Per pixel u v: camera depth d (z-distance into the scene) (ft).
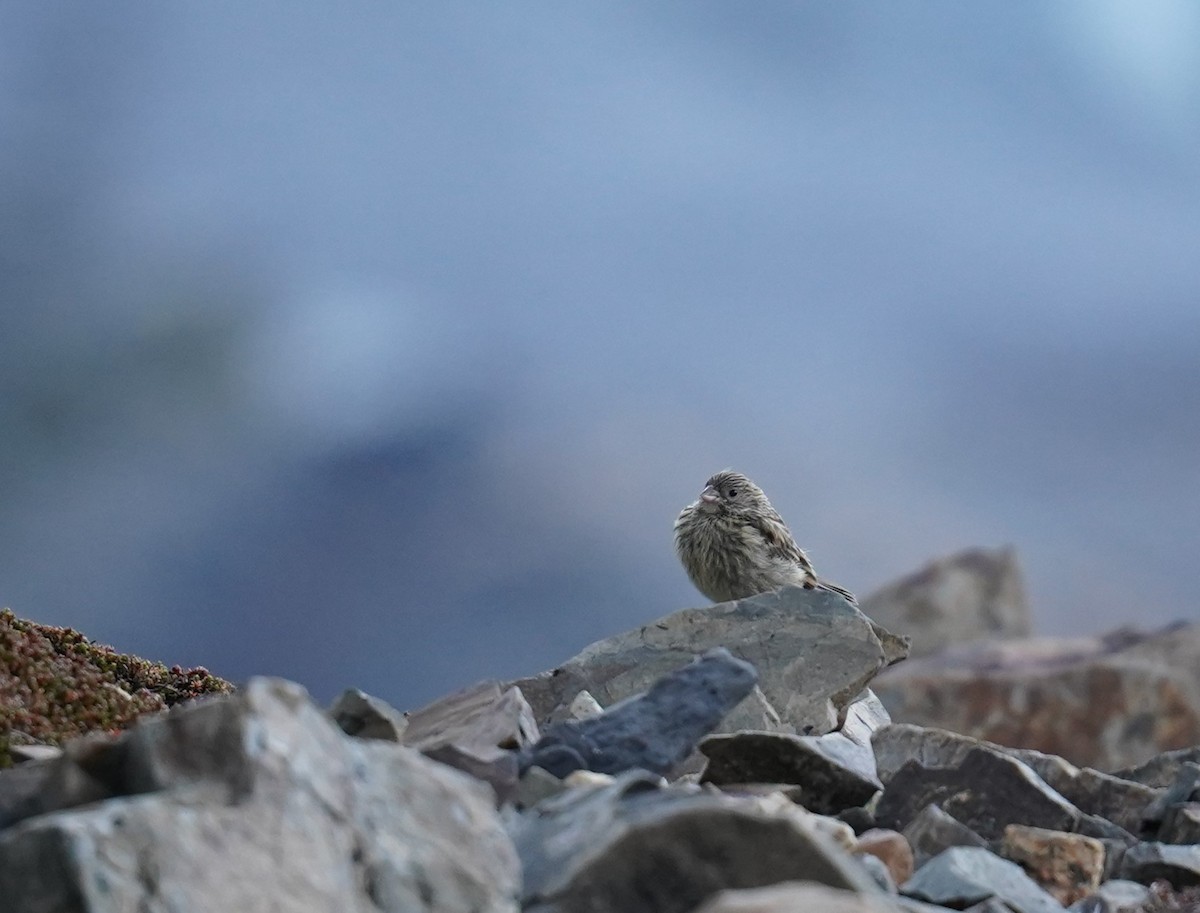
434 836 25.40
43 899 21.35
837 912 20.31
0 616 42.47
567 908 24.54
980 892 31.68
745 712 43.14
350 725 34.83
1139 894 34.60
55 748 35.96
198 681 44.65
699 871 24.52
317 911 22.95
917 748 40.86
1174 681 97.60
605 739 35.76
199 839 22.63
